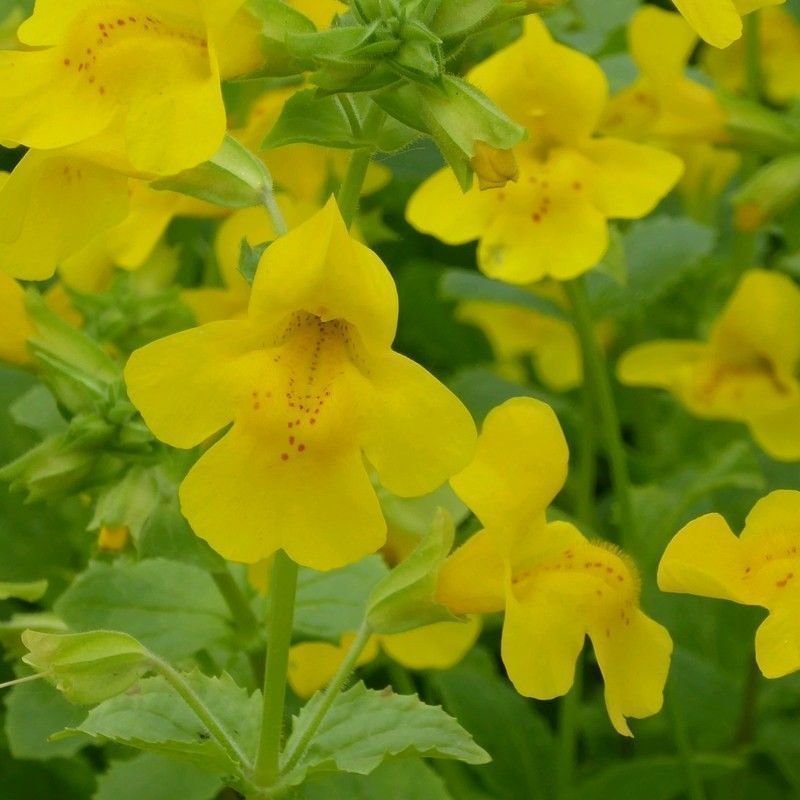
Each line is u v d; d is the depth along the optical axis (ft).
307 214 1.27
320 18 1.06
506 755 1.31
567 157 1.27
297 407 0.89
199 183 0.96
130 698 1.03
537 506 0.95
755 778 1.37
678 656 1.35
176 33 0.91
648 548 1.34
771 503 0.94
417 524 1.18
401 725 1.01
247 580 1.18
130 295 1.24
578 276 1.32
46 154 0.92
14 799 1.28
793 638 0.91
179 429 0.88
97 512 1.08
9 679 1.30
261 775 1.00
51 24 0.91
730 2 0.91
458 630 1.18
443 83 0.90
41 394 1.24
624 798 1.27
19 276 0.93
